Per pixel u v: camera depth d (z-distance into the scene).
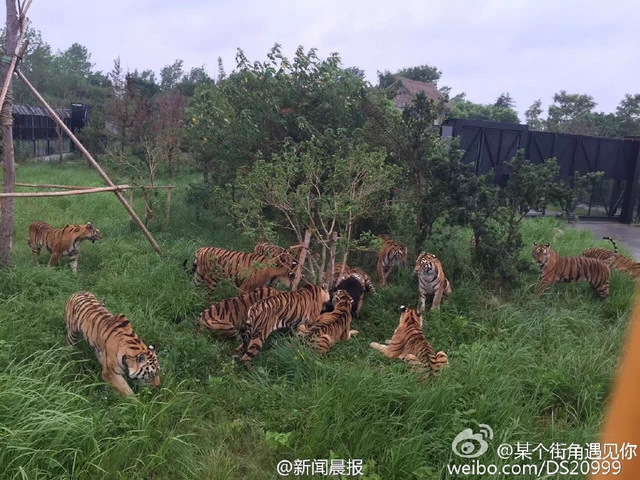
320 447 4.14
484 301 7.49
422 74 41.78
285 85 10.03
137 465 3.86
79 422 3.87
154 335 5.63
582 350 5.83
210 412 4.64
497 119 34.50
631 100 34.09
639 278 8.90
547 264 8.33
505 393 4.76
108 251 8.54
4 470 3.47
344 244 7.32
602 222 18.50
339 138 9.11
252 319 5.66
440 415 4.39
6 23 7.16
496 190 8.33
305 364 5.29
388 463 3.96
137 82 33.03
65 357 4.99
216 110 10.12
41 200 12.48
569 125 32.53
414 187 8.73
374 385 4.63
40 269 6.88
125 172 13.22
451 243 9.27
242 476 3.99
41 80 34.38
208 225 10.95
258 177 7.20
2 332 4.98
